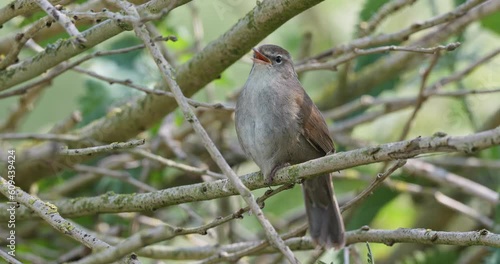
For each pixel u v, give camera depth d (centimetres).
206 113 1249
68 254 1079
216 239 1148
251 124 870
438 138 569
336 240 890
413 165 1227
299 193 1442
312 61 1063
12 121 1218
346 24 1463
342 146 1282
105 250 673
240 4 1354
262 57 910
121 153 1223
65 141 1008
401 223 1409
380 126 1469
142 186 1033
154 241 688
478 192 1206
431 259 1220
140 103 1005
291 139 864
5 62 849
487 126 1306
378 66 1343
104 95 1173
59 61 834
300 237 905
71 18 725
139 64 1209
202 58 901
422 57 1320
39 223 1191
